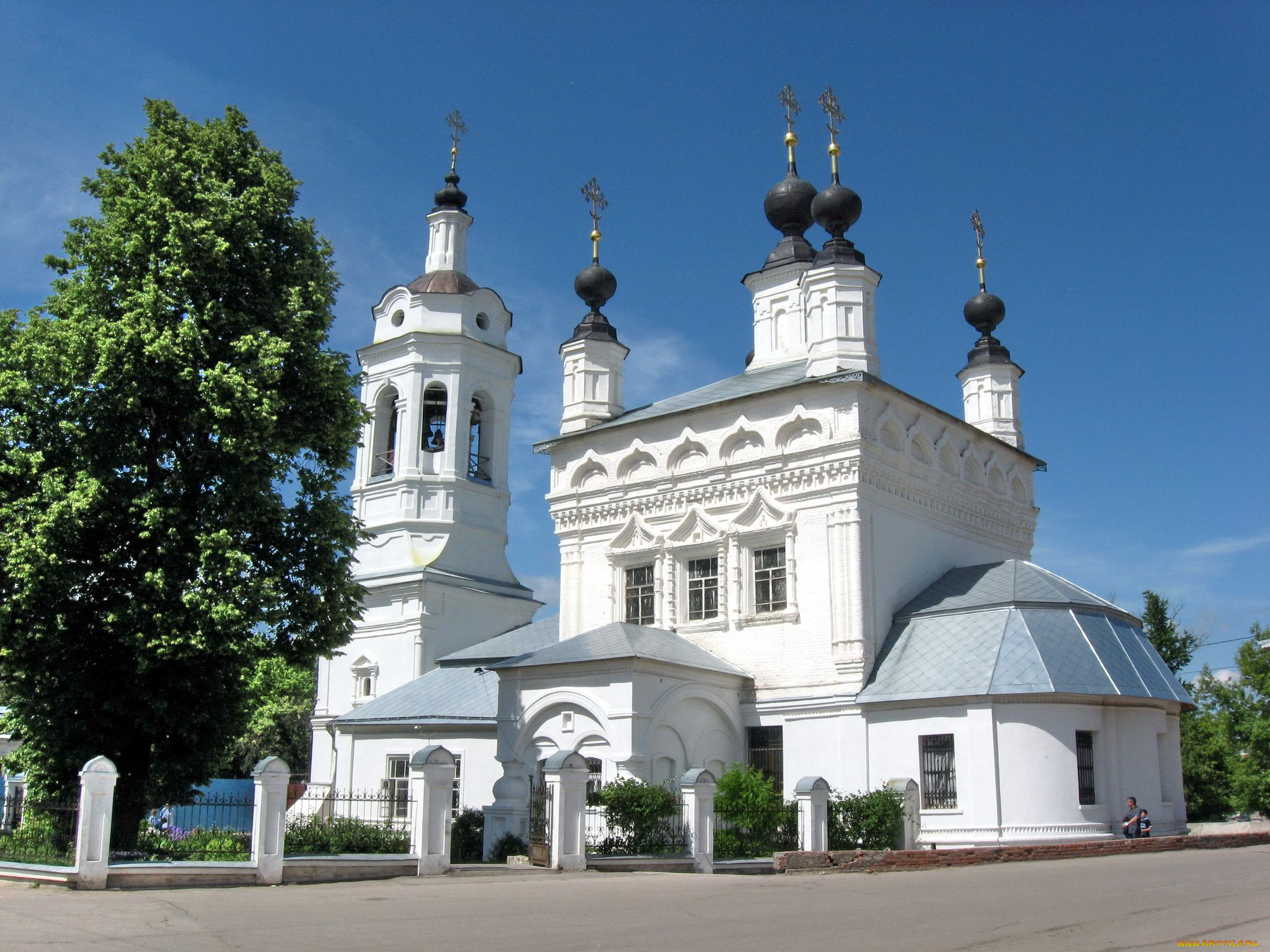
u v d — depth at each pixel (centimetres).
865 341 3391
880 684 3041
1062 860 2481
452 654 4184
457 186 4784
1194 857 2480
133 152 2475
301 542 2438
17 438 2228
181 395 2280
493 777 3394
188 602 2122
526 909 1479
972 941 1168
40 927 1259
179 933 1223
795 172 4334
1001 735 2827
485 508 4512
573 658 2923
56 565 2094
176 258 2316
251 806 2455
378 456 4525
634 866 2214
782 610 3259
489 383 4606
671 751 2962
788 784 3117
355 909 1462
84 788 1706
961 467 3688
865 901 1596
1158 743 3075
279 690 6222
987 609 3097
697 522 3444
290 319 2433
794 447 3309
